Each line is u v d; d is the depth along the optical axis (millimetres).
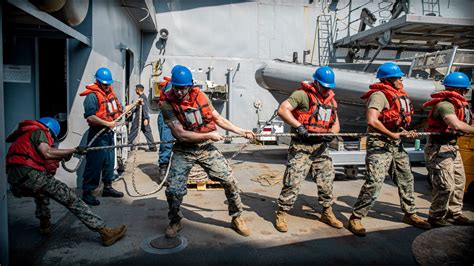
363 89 5781
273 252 2846
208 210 3795
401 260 2744
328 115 3240
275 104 9164
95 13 4488
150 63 8656
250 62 9039
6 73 4359
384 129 3090
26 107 4453
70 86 4387
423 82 5914
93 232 3197
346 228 3389
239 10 8922
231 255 2779
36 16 3010
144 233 3178
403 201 3453
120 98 6016
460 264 1526
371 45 9055
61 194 2762
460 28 7281
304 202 4203
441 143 3389
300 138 3252
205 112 2975
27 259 2664
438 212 3414
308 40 9242
